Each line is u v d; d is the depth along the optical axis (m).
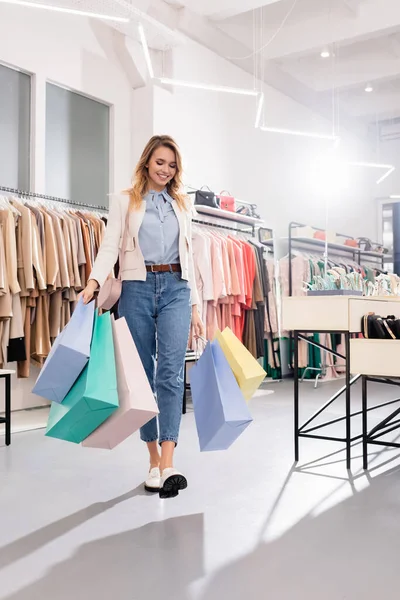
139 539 1.76
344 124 8.94
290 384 6.04
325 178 8.42
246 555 1.64
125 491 2.29
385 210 9.62
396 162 9.51
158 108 5.59
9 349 3.87
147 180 2.35
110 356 1.75
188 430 3.64
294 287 6.71
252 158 6.95
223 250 5.18
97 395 1.65
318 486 2.36
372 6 6.22
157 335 2.27
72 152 5.05
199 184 6.11
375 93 8.60
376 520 1.94
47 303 4.11
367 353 2.66
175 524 1.89
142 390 1.76
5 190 4.11
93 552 1.66
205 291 4.86
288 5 6.38
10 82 4.54
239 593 1.41
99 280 2.19
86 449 3.08
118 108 5.46
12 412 4.34
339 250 8.13
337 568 1.56
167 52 5.78
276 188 7.38
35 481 2.44
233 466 2.69
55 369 1.68
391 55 7.36
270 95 7.33
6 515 1.99
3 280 3.71
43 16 4.71
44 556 1.64
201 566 1.56
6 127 4.50
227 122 6.55
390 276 3.78
